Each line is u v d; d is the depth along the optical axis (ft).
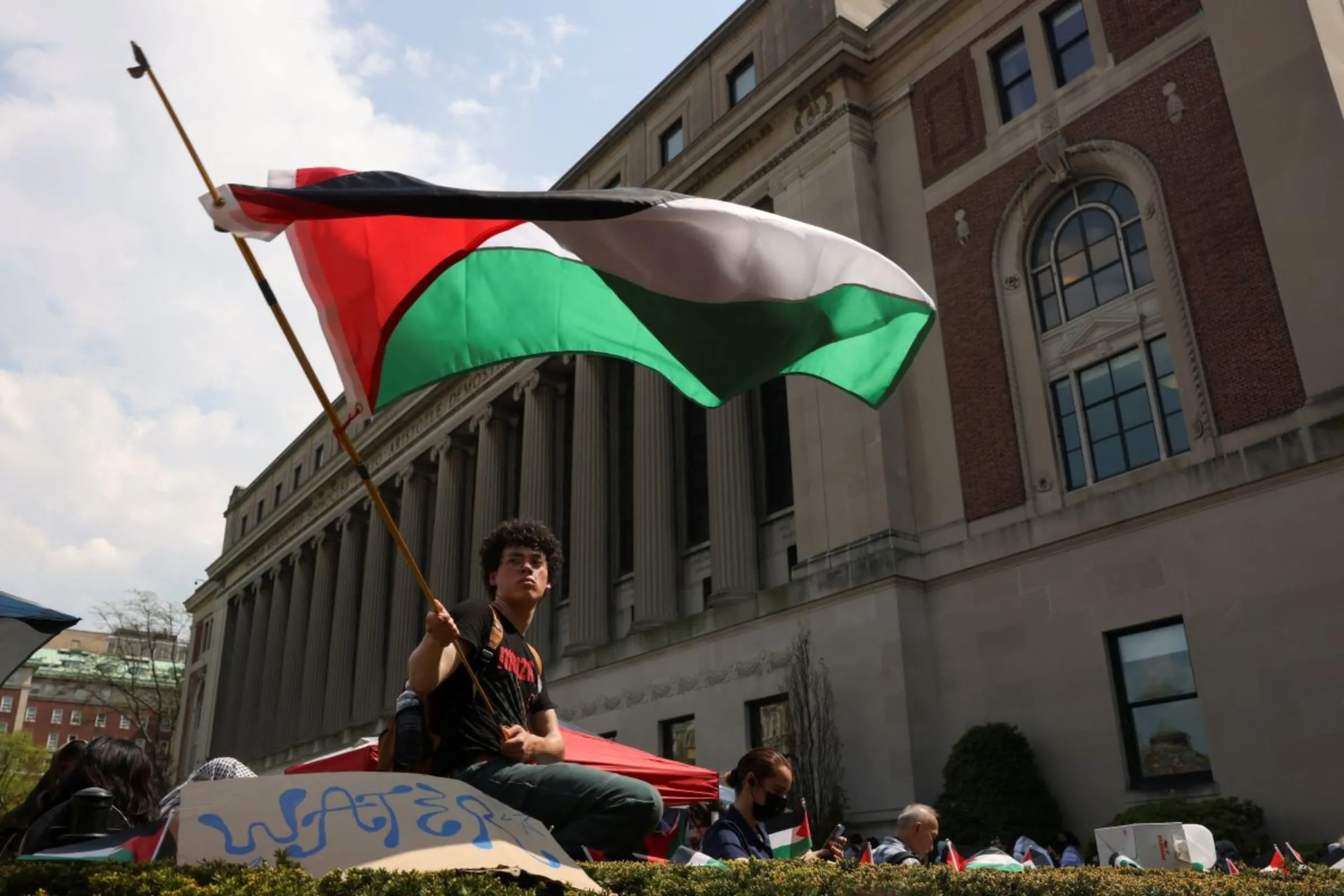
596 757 33.83
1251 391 61.16
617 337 21.57
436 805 9.73
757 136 99.40
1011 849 60.90
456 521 141.59
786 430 97.14
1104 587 65.46
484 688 12.67
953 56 85.87
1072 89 75.66
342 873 8.38
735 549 91.56
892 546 75.97
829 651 77.61
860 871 12.32
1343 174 59.16
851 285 20.13
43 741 355.97
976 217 80.38
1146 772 61.31
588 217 17.37
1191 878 14.21
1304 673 55.21
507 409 137.49
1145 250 69.72
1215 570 60.39
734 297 18.65
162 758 213.66
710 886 10.41
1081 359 71.77
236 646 211.00
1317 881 13.80
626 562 113.50
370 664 150.10
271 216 14.69
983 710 70.03
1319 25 62.59
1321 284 59.00
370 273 18.17
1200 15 68.64
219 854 8.74
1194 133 67.15
